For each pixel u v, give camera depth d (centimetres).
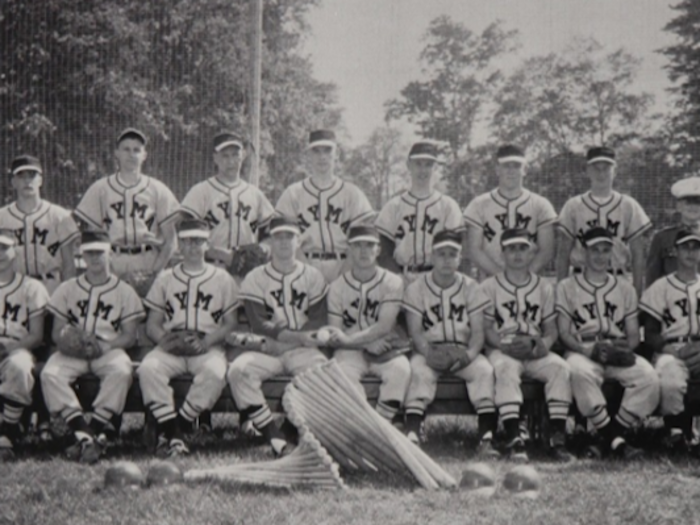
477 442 813
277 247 799
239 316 870
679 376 768
